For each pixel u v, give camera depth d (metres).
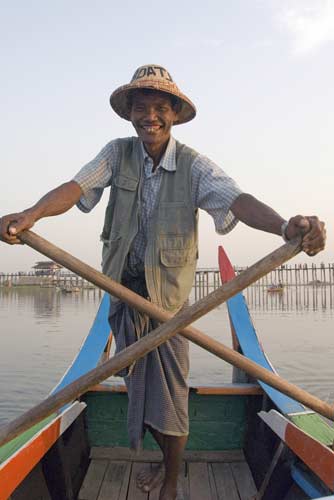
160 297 2.48
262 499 2.79
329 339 16.64
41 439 2.31
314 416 3.00
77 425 3.26
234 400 3.51
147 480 3.01
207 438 3.48
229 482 3.10
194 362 12.29
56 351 14.30
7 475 1.92
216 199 2.40
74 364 3.69
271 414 2.80
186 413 2.63
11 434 1.99
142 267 2.62
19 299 47.72
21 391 9.55
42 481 2.70
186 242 2.49
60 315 28.56
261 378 2.22
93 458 3.35
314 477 2.45
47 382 10.28
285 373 11.01
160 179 2.53
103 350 3.91
